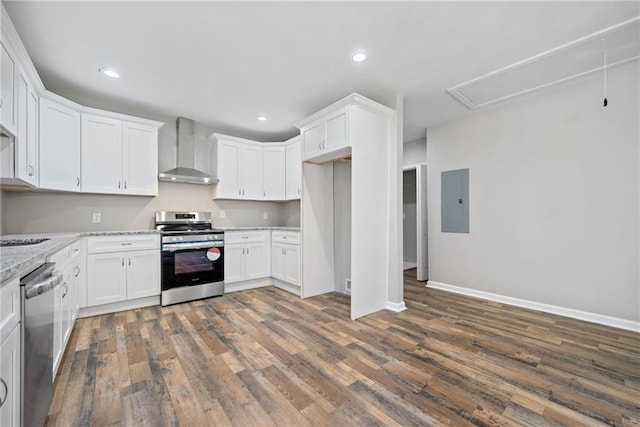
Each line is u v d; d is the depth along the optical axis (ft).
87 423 4.62
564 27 6.72
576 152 9.46
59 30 6.68
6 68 5.98
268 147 14.47
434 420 4.73
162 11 6.11
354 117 9.41
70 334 7.62
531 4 5.98
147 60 8.05
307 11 6.17
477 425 4.61
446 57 8.00
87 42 7.18
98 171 10.01
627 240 8.57
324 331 8.32
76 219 10.47
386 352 7.04
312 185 12.05
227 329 8.44
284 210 16.14
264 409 4.99
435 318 9.41
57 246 5.68
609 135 8.84
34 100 7.89
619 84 8.64
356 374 6.08
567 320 9.21
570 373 6.11
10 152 6.72
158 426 4.59
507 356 6.84
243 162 13.82
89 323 8.80
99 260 9.43
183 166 12.51
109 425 4.59
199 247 11.42
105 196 11.09
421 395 5.38
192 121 12.80
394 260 10.36
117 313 9.73
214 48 7.51
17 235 8.48
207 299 11.48
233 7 6.02
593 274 9.12
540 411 4.94
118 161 10.46
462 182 12.42
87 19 6.32
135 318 9.28
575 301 9.46
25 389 3.72
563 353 6.98
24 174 7.23
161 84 9.50
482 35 7.04
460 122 12.53
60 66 8.32
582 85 9.34
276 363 6.52
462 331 8.33
